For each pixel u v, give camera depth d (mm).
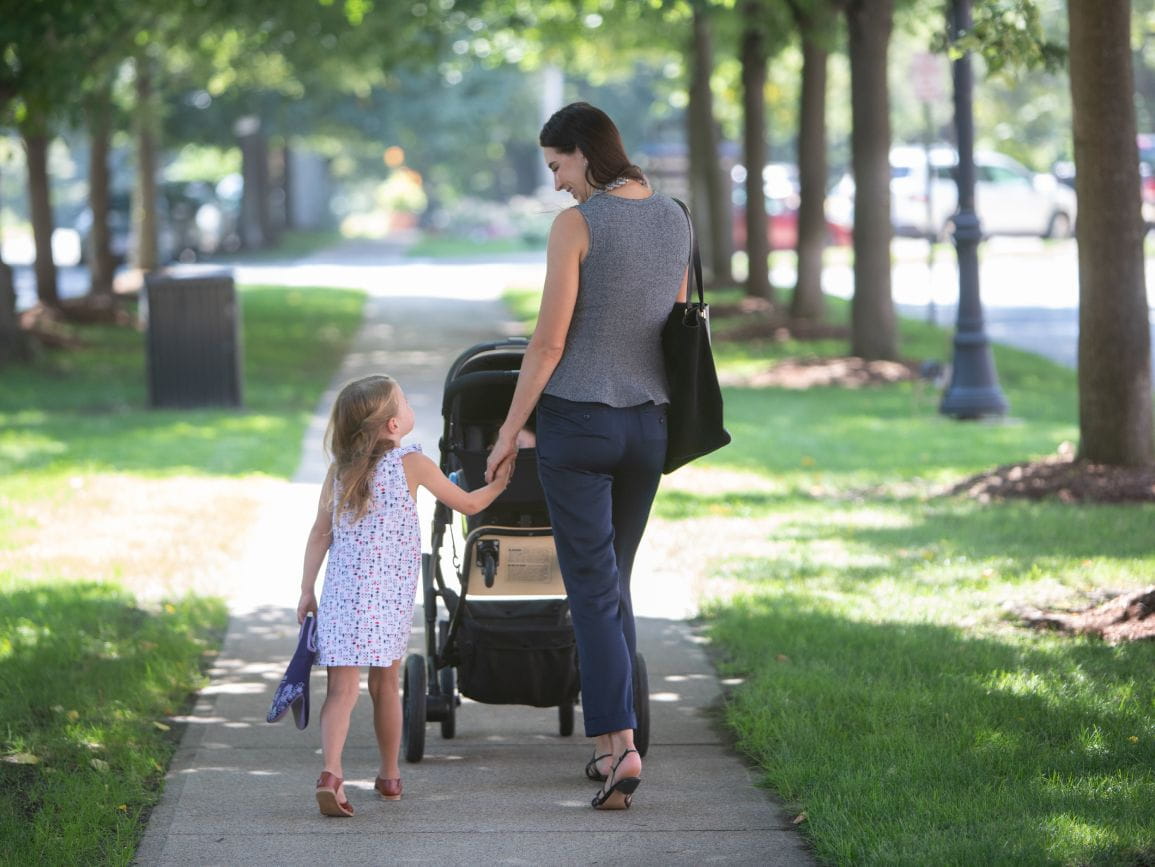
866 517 22844
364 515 11297
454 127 122938
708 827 11297
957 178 33219
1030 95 118188
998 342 48594
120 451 29109
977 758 12023
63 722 13633
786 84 87188
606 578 11273
